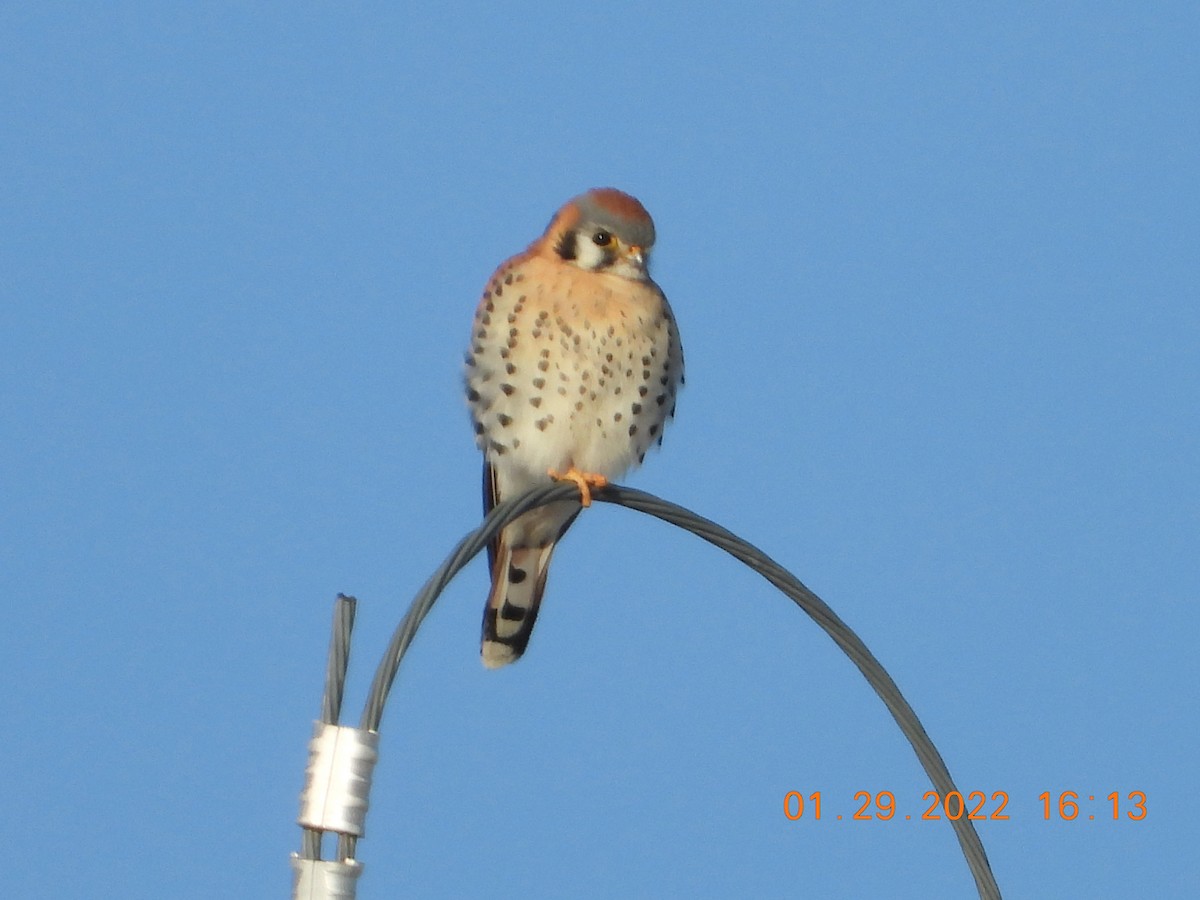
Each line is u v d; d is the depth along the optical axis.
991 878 9.60
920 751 9.76
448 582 8.98
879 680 9.76
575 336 11.85
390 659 8.39
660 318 12.14
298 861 8.05
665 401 12.33
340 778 8.08
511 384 12.01
